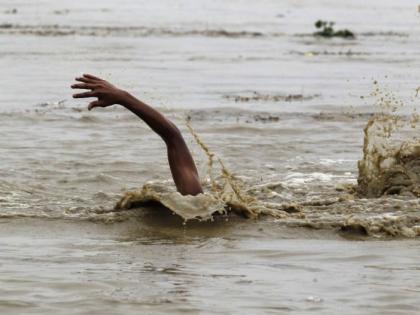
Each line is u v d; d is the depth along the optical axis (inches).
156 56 2301.9
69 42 2581.2
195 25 3403.1
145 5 4480.8
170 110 1461.6
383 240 728.3
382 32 3262.8
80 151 1123.9
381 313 560.4
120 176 1000.9
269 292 594.6
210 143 1186.0
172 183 965.8
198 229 756.6
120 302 572.1
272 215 792.3
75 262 658.2
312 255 680.4
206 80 1865.2
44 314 552.1
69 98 1578.5
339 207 821.9
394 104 1540.4
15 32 2851.9
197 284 608.7
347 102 1581.0
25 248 696.4
